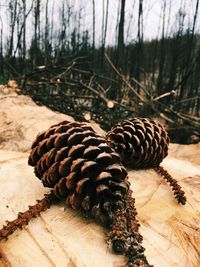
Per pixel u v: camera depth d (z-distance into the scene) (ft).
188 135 2.16
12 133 1.05
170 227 0.54
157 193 0.65
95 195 0.50
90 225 0.51
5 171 0.69
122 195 0.50
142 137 0.70
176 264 0.46
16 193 0.60
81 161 0.51
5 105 1.30
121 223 0.46
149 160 0.72
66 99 2.27
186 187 0.69
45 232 0.49
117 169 0.51
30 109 1.27
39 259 0.44
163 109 2.32
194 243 0.50
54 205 0.56
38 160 0.59
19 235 0.48
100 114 2.23
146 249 0.48
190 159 1.14
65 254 0.45
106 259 0.44
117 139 0.71
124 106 2.15
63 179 0.53
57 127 0.57
